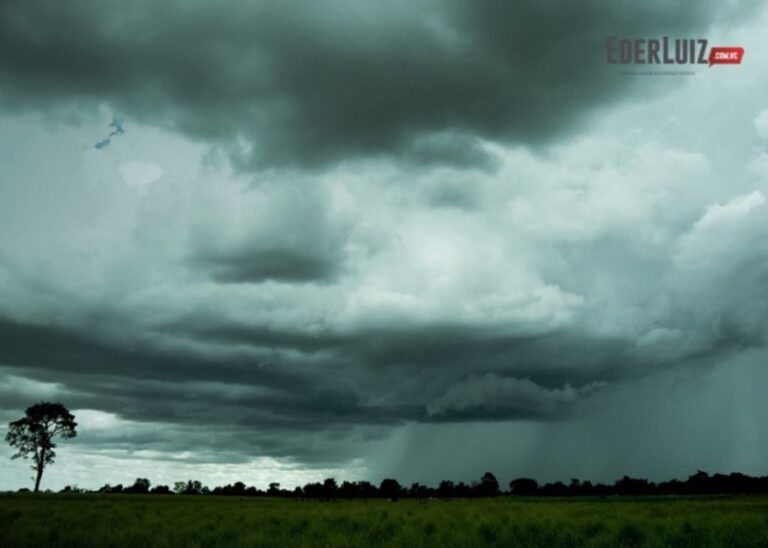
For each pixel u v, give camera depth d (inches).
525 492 4901.6
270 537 762.2
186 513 1209.4
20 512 1143.6
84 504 1544.0
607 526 865.5
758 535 714.2
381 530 882.1
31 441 4195.4
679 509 1349.7
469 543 749.3
